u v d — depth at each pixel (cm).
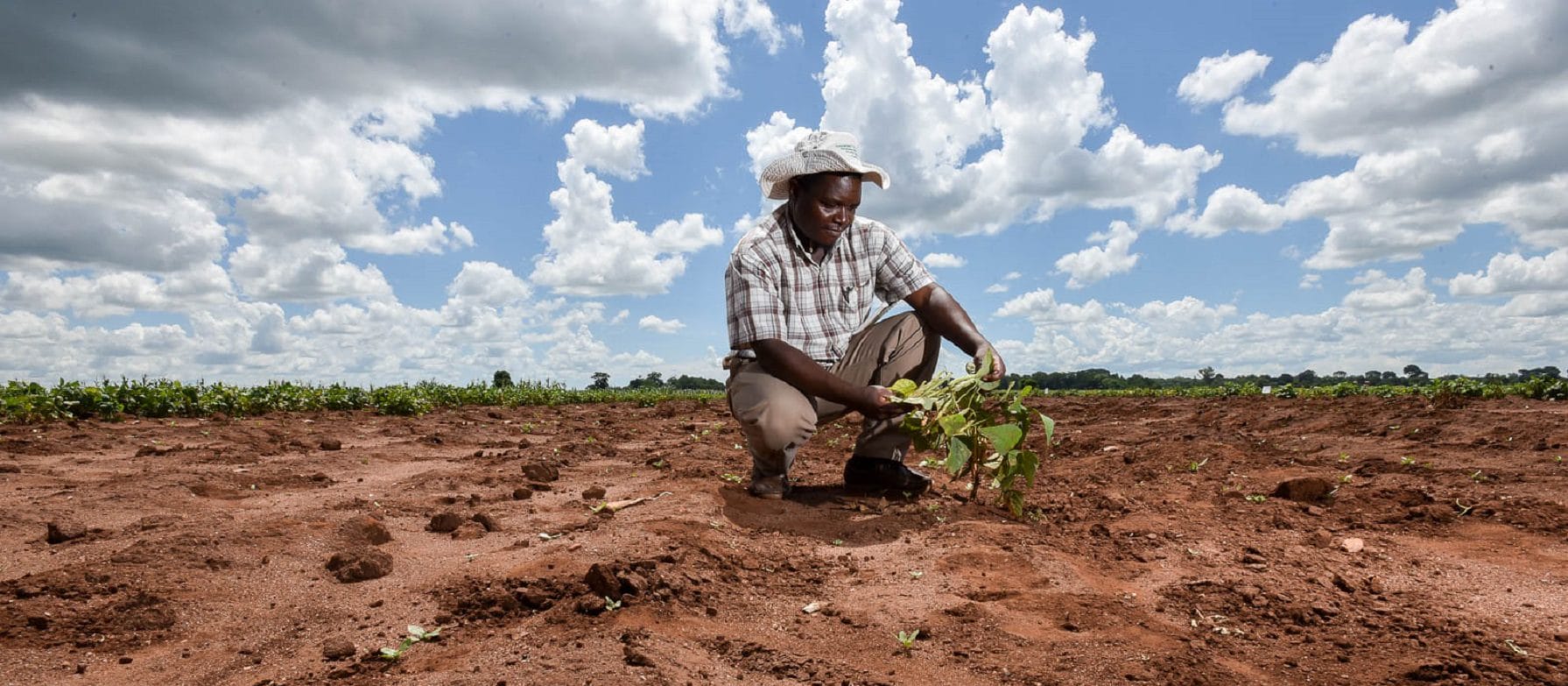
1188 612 246
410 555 291
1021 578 273
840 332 384
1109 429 792
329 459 560
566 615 224
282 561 275
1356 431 706
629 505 366
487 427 855
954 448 329
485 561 279
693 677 194
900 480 409
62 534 296
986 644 220
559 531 324
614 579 236
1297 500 402
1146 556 302
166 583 247
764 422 364
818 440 688
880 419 373
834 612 245
